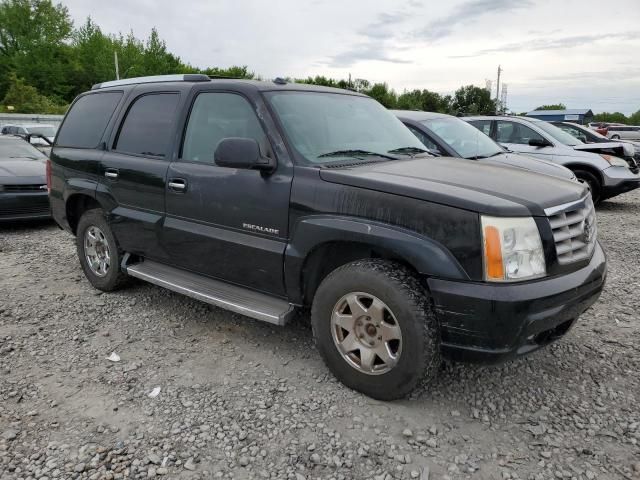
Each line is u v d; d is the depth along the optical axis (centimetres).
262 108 357
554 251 286
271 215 340
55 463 259
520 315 268
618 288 519
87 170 481
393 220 292
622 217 933
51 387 330
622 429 290
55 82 5638
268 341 396
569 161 959
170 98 425
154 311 454
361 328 308
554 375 348
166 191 405
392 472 255
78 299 482
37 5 6038
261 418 297
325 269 342
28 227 826
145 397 319
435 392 326
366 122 414
